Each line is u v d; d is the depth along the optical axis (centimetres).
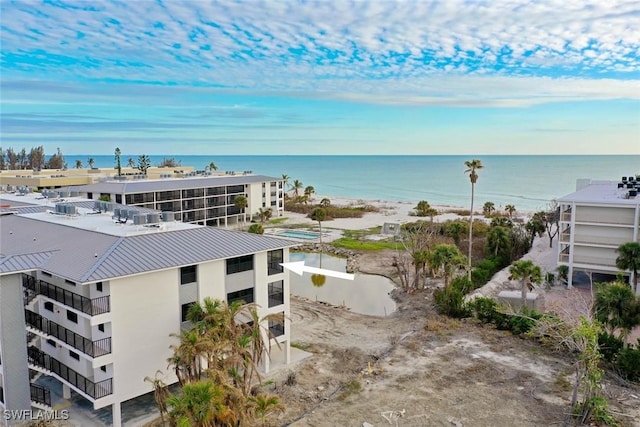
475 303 4509
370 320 4684
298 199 14062
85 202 5194
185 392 2003
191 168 13862
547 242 8169
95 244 3034
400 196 19700
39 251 3053
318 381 3316
